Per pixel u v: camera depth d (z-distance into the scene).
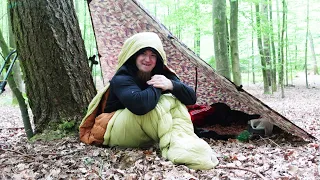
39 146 3.41
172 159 2.79
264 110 3.69
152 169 2.67
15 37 3.79
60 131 3.71
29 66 3.77
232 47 8.41
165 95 3.21
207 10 13.59
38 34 3.66
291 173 2.65
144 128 3.10
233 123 4.76
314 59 28.22
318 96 14.73
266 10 15.04
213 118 4.74
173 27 16.89
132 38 3.21
